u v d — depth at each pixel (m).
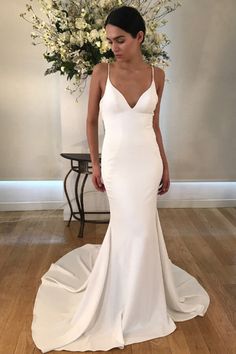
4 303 2.04
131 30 1.56
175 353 1.70
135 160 1.72
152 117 1.78
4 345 1.73
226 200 3.59
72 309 1.99
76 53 2.07
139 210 1.75
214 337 1.81
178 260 2.57
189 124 3.33
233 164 3.48
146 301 1.85
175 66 3.16
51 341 1.74
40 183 3.45
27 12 2.95
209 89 3.25
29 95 3.18
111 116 1.70
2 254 2.61
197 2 3.01
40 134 3.29
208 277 2.35
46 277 2.28
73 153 3.02
